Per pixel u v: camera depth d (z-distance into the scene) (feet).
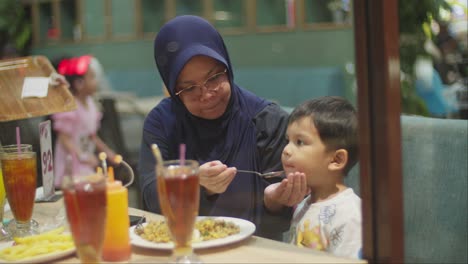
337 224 4.10
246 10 12.03
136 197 4.79
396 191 3.59
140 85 11.28
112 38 12.59
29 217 4.57
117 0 12.80
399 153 3.59
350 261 3.61
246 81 11.45
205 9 12.85
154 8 13.39
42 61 5.93
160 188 3.45
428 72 5.64
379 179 3.59
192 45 5.01
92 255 3.40
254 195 4.87
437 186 4.67
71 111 5.40
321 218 4.22
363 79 3.59
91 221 3.34
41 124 5.16
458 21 6.29
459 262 4.69
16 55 8.30
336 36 9.66
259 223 4.67
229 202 4.73
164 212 3.48
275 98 10.32
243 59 12.02
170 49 5.08
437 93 5.80
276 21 11.23
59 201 5.32
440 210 4.66
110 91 9.62
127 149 5.66
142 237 4.01
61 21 10.60
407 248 4.54
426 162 4.66
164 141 5.21
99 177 3.41
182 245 3.51
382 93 3.52
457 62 6.23
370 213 3.65
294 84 10.10
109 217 3.67
